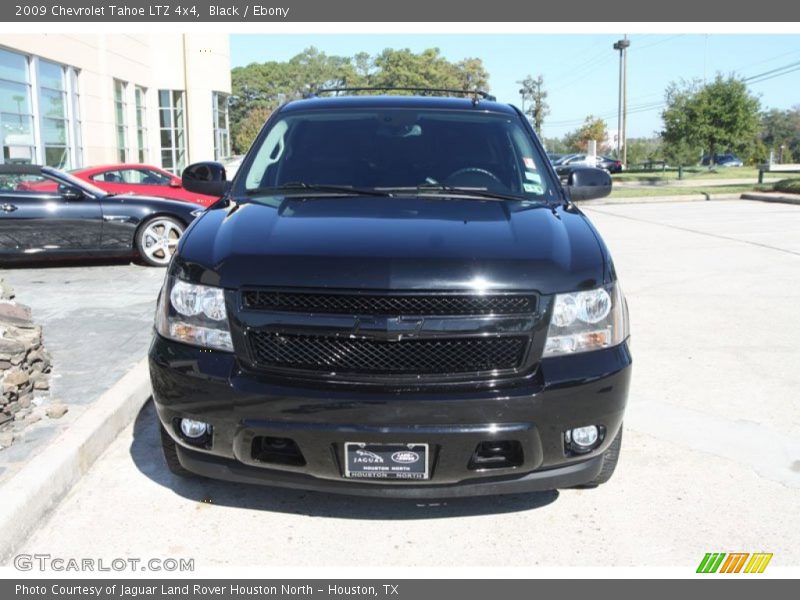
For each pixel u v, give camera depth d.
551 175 4.24
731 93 41.75
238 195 4.07
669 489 3.65
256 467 3.06
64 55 18.81
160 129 28.80
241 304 2.98
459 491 3.01
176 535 3.23
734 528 3.31
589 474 3.14
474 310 2.93
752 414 4.61
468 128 4.48
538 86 89.81
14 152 16.42
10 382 4.02
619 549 3.15
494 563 3.05
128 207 9.13
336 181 4.12
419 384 2.90
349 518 3.38
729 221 15.64
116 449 4.05
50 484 3.39
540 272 2.99
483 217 3.48
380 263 2.95
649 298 7.90
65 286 7.95
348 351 2.93
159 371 3.11
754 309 7.38
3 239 8.77
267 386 2.92
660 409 4.68
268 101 103.00
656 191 24.08
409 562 3.06
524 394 2.89
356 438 2.88
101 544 3.16
